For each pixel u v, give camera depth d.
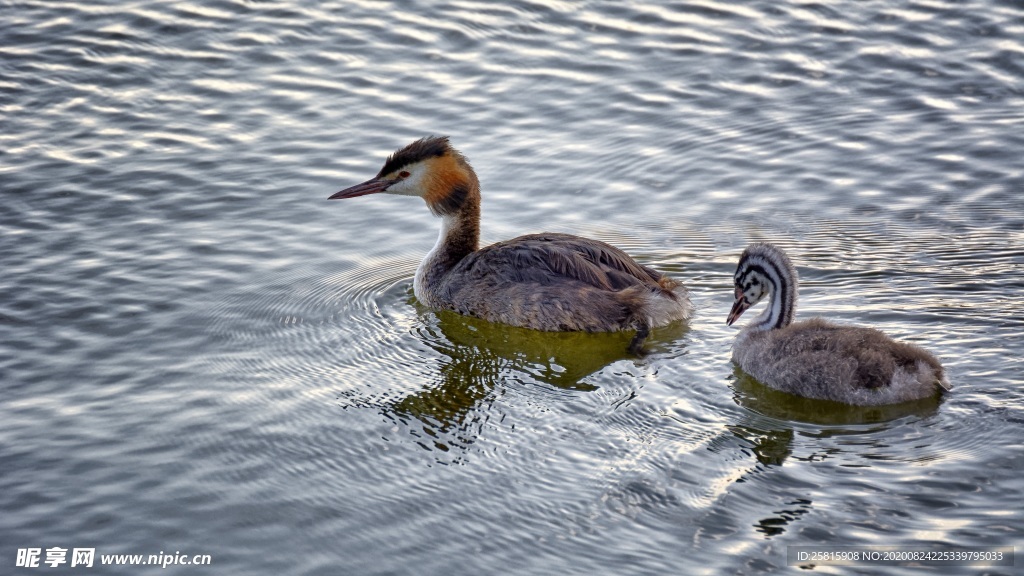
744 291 9.91
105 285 10.96
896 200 12.61
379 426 8.91
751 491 7.73
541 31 16.02
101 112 14.10
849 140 13.84
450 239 11.45
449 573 7.22
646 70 15.17
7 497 8.02
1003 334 9.58
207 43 15.59
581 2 16.56
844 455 8.09
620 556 7.25
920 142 13.71
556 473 8.13
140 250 11.62
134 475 8.29
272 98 14.55
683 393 9.20
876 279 10.78
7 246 11.51
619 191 13.01
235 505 7.96
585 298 10.40
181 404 9.22
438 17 16.28
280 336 10.37
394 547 7.49
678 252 11.73
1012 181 12.84
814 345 9.06
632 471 8.08
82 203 12.37
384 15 16.36
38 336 10.09
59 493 8.08
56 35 15.53
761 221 12.30
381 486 8.14
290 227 12.29
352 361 9.98
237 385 9.52
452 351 10.20
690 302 10.54
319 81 14.92
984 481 7.65
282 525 7.74
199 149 13.49
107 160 13.18
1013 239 11.55
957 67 15.09
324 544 7.54
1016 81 14.80
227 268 11.43
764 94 14.73
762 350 9.36
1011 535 7.12
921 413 8.57
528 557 7.32
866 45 15.60
